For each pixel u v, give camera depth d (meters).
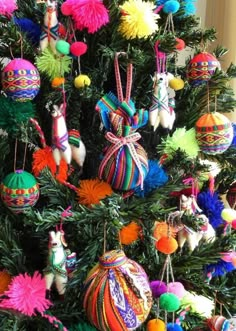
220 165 0.75
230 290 0.69
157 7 0.65
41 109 0.67
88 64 0.66
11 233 0.65
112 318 0.57
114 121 0.59
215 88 0.67
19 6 0.66
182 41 0.63
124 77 0.67
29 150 0.67
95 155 0.68
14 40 0.59
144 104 0.68
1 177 0.66
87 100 0.63
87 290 0.58
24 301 0.57
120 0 0.63
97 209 0.56
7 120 0.61
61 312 0.64
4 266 0.65
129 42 0.64
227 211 0.66
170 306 0.59
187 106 0.71
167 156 0.66
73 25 0.62
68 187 0.65
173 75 0.70
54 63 0.61
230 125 0.65
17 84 0.57
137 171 0.60
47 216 0.58
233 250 0.65
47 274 0.60
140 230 0.65
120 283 0.57
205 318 0.70
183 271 0.67
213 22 0.97
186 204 0.66
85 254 0.63
